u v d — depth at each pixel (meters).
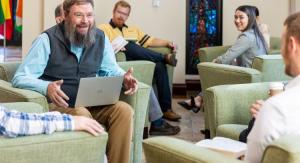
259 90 2.70
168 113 4.53
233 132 2.45
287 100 1.44
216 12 5.83
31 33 5.32
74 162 1.58
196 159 1.43
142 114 2.83
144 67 3.77
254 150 1.48
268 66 3.57
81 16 2.73
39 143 1.49
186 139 3.92
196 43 5.87
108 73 2.94
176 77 5.88
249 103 2.67
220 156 1.45
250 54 4.20
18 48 7.69
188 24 5.81
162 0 5.76
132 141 2.79
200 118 4.65
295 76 1.52
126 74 2.77
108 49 2.98
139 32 5.03
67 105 2.58
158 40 4.99
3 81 2.85
